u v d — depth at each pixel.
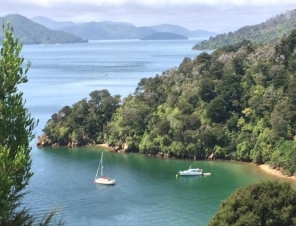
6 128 18.56
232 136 100.75
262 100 101.38
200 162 97.69
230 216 38.34
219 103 104.31
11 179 17.38
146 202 69.56
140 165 95.38
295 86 99.25
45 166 93.31
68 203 68.25
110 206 67.56
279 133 93.25
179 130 103.00
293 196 38.84
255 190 40.06
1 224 18.00
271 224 38.00
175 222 60.69
